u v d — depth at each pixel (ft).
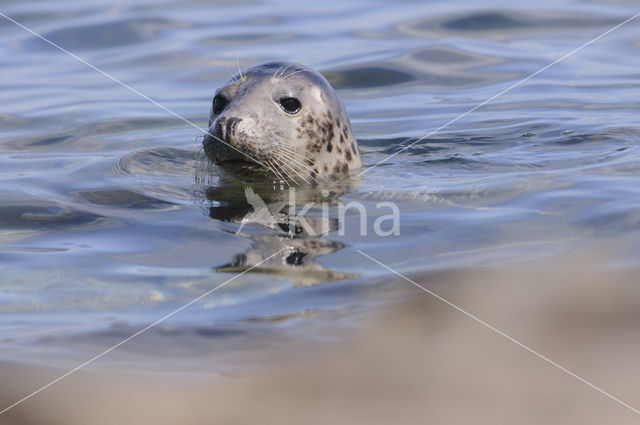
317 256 42.73
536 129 74.33
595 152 64.64
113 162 64.75
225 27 116.57
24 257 43.88
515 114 80.38
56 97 89.71
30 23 119.55
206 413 25.93
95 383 28.84
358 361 29.43
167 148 69.82
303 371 28.86
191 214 51.16
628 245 41.47
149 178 60.23
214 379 28.81
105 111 84.23
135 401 27.12
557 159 63.10
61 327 34.81
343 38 109.50
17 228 48.96
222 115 56.29
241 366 29.78
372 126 78.69
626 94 86.07
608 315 32.27
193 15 123.54
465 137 73.10
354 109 85.10
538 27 113.09
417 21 116.88
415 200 52.95
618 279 36.55
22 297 38.52
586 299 34.30
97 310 36.70
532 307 33.63
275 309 35.91
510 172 59.57
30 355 31.71
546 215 47.60
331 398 26.27
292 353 30.81
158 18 120.88
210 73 96.68
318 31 113.39
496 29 112.78
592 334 30.48
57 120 81.20
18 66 102.53
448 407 25.14
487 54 102.17
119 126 79.20
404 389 26.76
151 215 51.11
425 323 32.76
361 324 33.35
